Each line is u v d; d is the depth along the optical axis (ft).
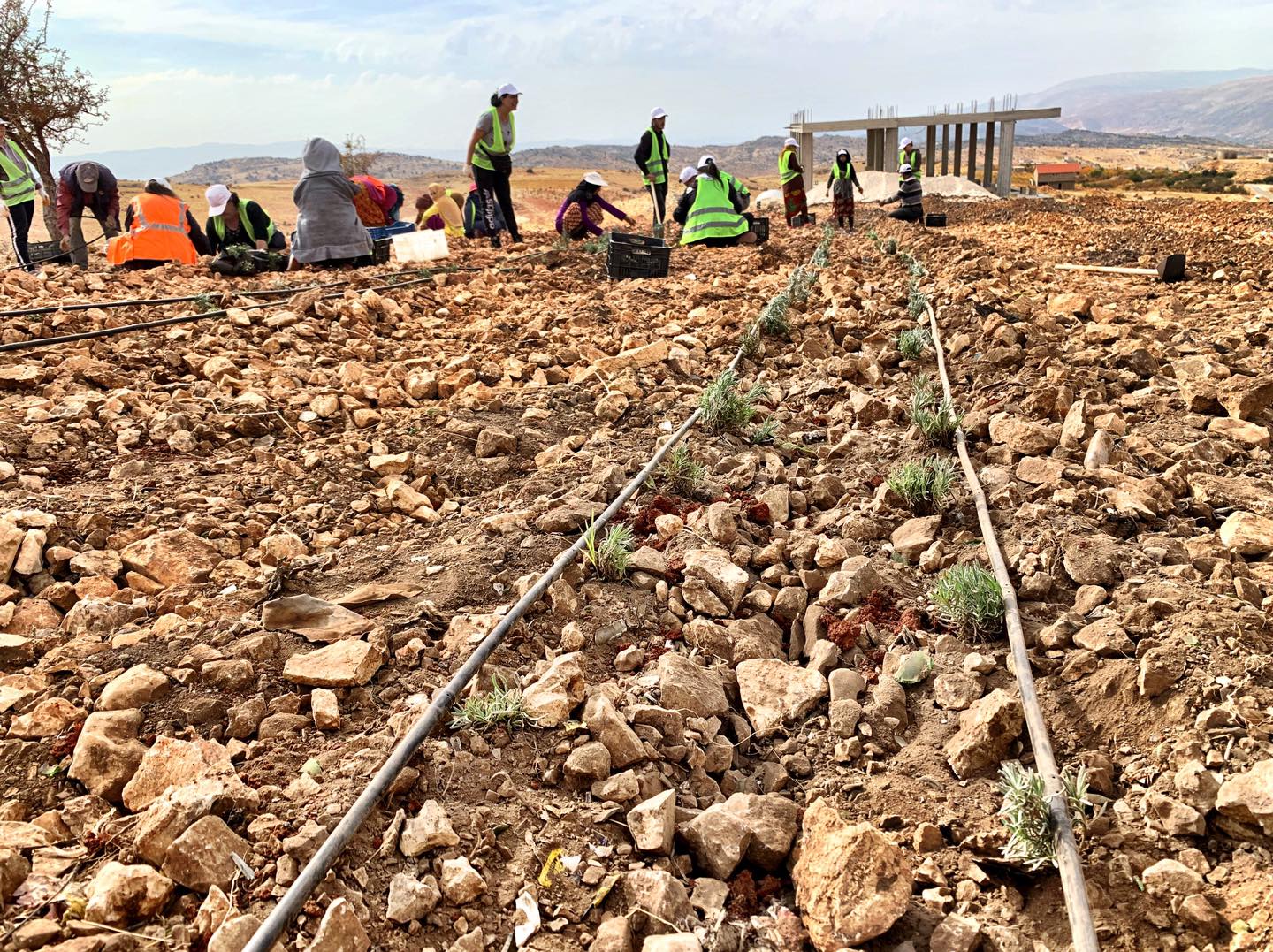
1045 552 11.98
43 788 8.11
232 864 7.21
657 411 18.35
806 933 7.45
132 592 11.57
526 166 354.54
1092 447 14.98
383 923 6.98
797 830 8.48
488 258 35.40
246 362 20.25
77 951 6.42
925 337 22.35
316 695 9.23
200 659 9.66
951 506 13.93
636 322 25.40
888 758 9.37
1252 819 7.57
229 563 12.35
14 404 16.60
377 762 8.33
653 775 8.90
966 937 7.07
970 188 81.00
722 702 10.09
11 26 47.60
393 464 15.42
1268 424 16.78
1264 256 34.22
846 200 53.57
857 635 11.06
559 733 9.17
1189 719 8.72
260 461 15.78
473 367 20.65
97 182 38.09
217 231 35.35
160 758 8.13
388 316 25.14
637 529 13.51
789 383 20.61
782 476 15.49
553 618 11.02
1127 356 19.90
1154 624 10.06
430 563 12.21
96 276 27.02
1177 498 13.98
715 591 11.85
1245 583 10.85
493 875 7.56
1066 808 7.72
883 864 7.34
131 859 7.31
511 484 15.28
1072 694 9.56
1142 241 40.65
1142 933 7.09
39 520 12.40
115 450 15.48
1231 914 7.04
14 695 9.14
